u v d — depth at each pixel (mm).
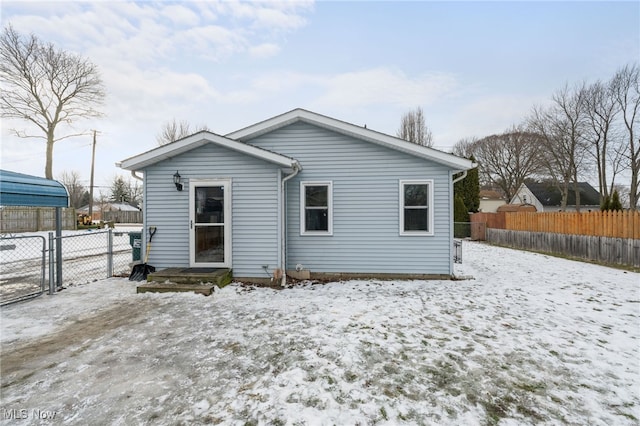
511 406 2502
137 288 5914
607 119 21656
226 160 6867
